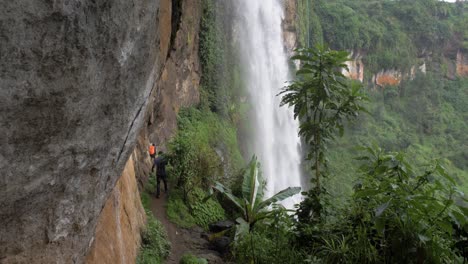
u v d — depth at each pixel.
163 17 4.84
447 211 3.81
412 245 3.84
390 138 45.97
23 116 1.94
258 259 6.33
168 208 9.84
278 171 26.48
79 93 2.23
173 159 11.22
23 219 2.21
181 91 16.67
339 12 51.53
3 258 2.16
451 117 56.28
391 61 54.41
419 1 60.94
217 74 20.14
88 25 2.16
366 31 52.72
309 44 43.28
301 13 35.00
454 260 3.83
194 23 17.58
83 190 2.69
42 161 2.16
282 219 6.71
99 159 2.77
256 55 26.17
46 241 2.43
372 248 4.38
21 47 1.80
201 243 8.69
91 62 2.27
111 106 2.70
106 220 4.40
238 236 7.30
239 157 18.34
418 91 56.81
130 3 2.55
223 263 7.54
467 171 45.47
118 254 4.69
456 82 61.88
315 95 6.90
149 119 11.90
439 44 61.22
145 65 3.13
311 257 5.19
